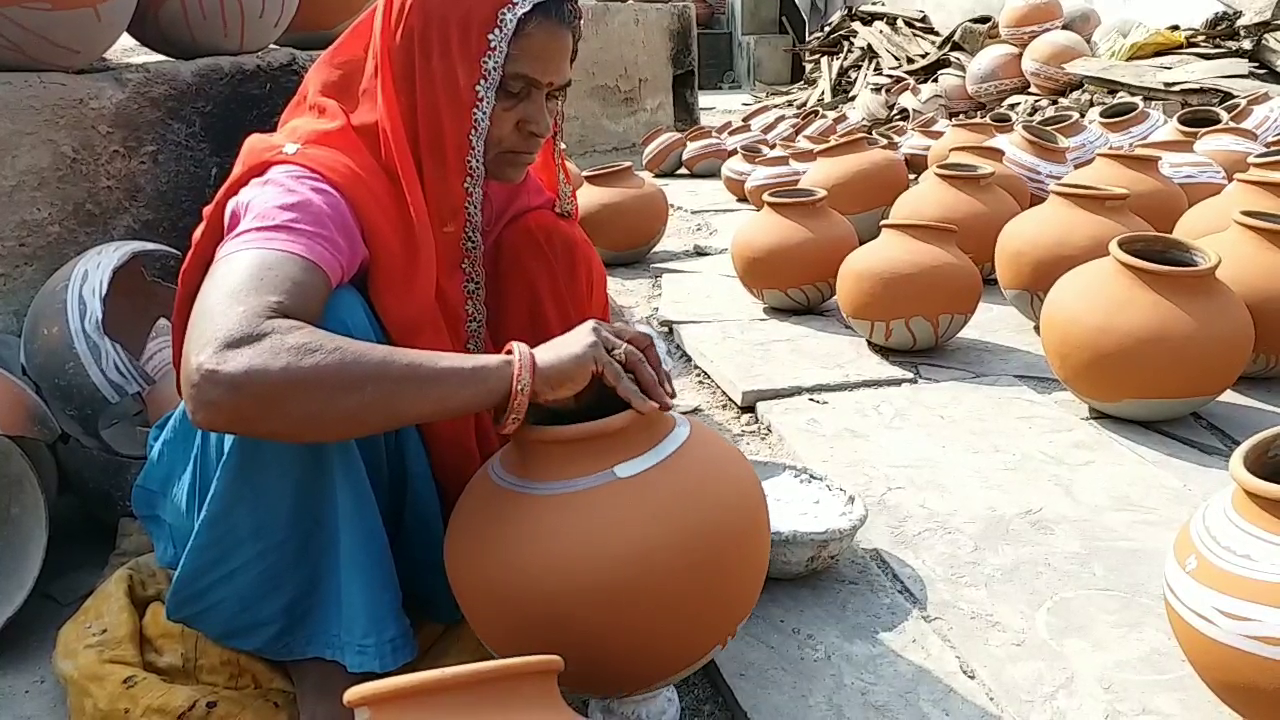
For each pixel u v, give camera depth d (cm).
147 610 185
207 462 164
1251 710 151
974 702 174
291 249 141
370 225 155
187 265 156
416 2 159
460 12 159
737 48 1502
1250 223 291
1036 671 181
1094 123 545
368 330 152
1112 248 269
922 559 218
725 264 479
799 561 203
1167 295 260
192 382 132
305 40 372
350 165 156
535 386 141
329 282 145
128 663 173
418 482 169
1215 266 258
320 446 153
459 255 174
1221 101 639
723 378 326
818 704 175
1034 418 287
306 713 164
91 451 232
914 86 880
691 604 142
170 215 300
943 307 322
